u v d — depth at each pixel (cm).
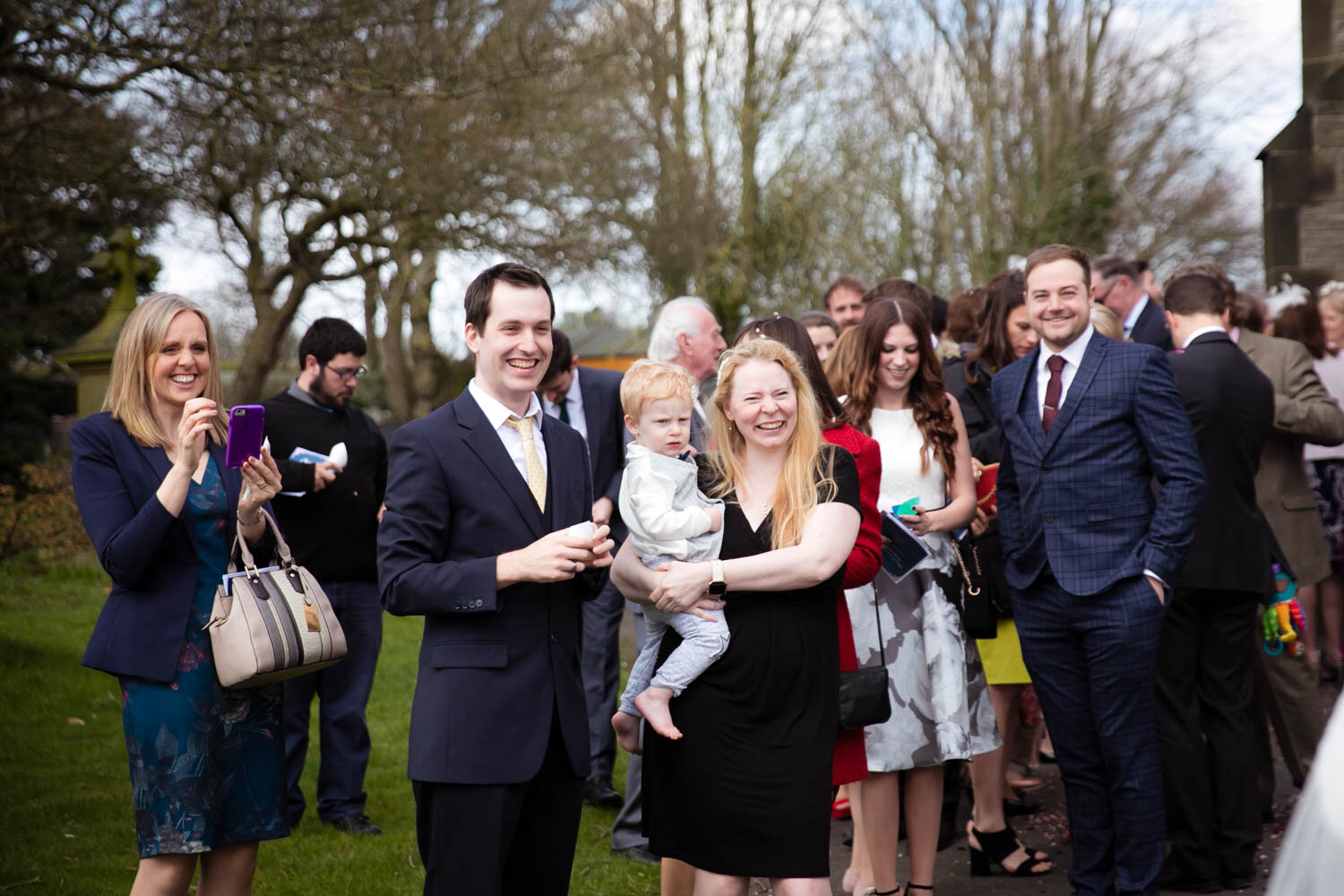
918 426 409
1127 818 368
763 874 278
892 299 414
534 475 299
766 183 2077
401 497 287
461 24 1264
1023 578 388
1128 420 373
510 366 294
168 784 297
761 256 2059
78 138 1085
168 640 299
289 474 475
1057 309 379
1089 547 371
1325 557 566
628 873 435
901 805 484
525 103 1386
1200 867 402
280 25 1018
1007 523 397
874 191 2023
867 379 413
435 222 1432
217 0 979
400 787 548
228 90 1001
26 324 1777
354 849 460
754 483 305
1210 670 420
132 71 967
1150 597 365
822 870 281
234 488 318
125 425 312
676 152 1983
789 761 282
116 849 449
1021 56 1941
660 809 294
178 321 314
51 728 619
